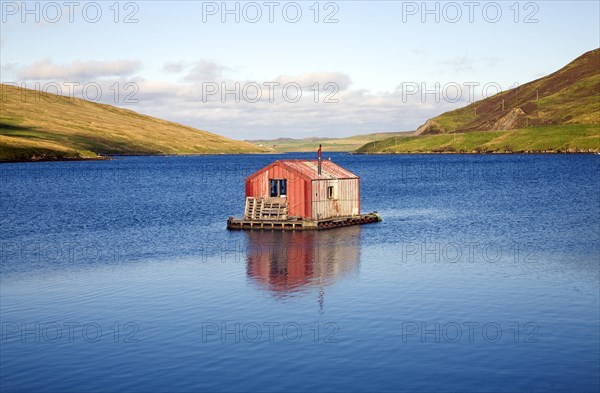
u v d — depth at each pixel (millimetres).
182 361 27297
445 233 64750
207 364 26906
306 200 67875
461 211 87312
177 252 54312
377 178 172750
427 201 104062
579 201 98438
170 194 123312
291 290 39375
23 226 73750
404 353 27953
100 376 25781
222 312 34594
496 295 37688
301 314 33969
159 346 29172
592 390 24094
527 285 40125
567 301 36219
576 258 49156
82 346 29312
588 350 28219
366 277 42969
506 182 147375
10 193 125375
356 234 64062
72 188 139750
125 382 25156
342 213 72688
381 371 26016
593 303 35719
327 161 76562
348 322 32438
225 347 28875
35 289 40656
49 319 33719
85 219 80812
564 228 67250
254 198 70312
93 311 35188
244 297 37812
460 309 34750
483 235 63000
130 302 37031
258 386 24656
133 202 106062
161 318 33594
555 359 27172
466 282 41094
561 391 24031
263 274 44406
